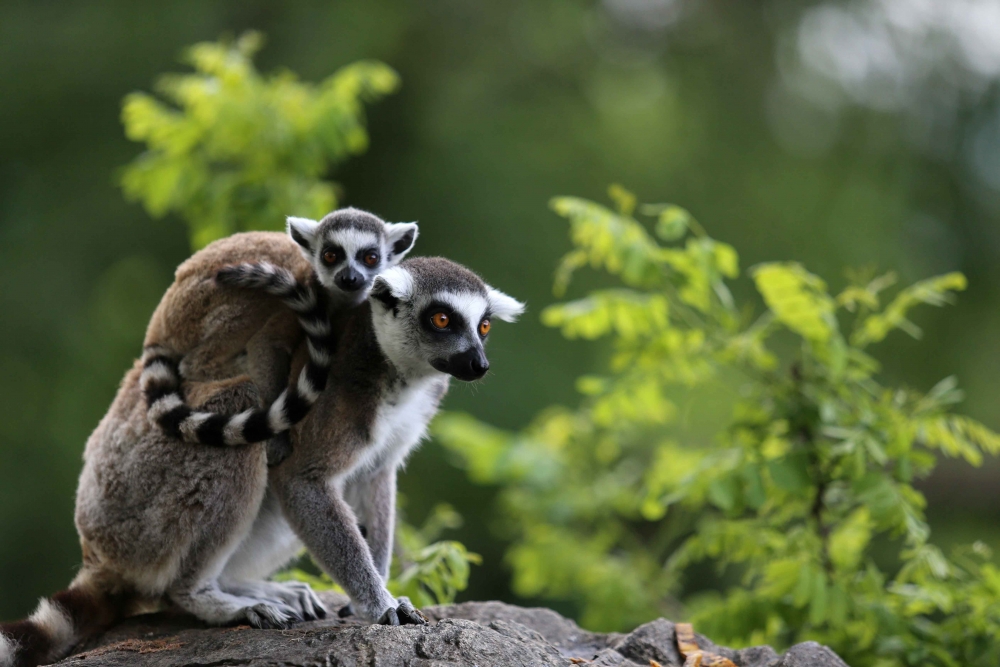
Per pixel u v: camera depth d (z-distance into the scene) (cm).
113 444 782
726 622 933
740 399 1048
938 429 941
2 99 2206
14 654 738
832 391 990
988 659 893
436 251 2225
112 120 2217
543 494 1382
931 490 2395
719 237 2409
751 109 2730
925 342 2367
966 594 929
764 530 993
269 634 694
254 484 770
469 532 2059
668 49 2852
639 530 1850
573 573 1301
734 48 2806
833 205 2470
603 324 1067
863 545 1038
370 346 809
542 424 1627
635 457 1680
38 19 2270
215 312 800
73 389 2119
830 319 953
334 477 777
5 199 2261
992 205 2606
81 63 2202
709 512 1294
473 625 666
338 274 927
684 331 1085
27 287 2159
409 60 2409
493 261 2205
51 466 2056
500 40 2538
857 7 2752
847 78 2786
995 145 2645
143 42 2209
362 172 2339
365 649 633
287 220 984
